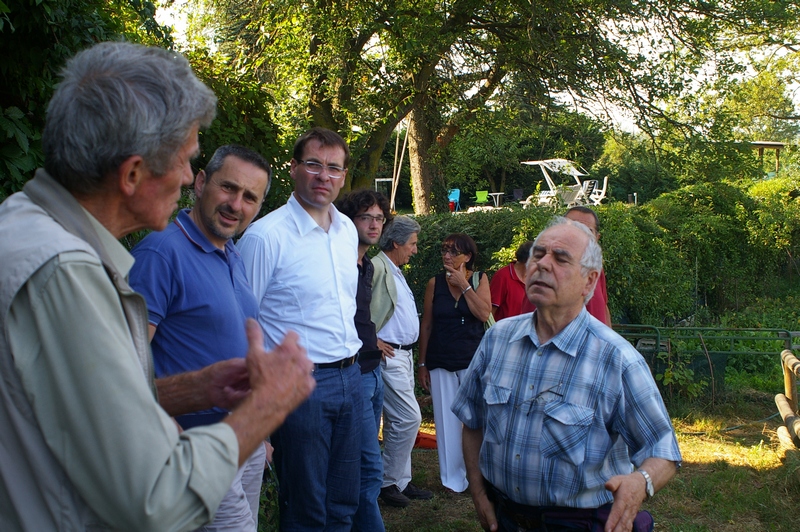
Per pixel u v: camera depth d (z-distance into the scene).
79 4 3.25
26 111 3.08
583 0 10.23
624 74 10.52
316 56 8.87
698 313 10.43
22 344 1.12
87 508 1.19
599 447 2.29
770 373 8.37
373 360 3.78
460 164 14.17
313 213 3.13
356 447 3.22
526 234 7.66
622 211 8.99
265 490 3.37
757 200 13.12
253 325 1.31
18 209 1.22
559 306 2.34
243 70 8.20
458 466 4.84
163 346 2.27
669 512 4.70
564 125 12.48
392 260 4.67
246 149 2.56
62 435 1.13
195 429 1.21
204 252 2.41
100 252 1.25
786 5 10.65
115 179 1.27
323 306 3.05
